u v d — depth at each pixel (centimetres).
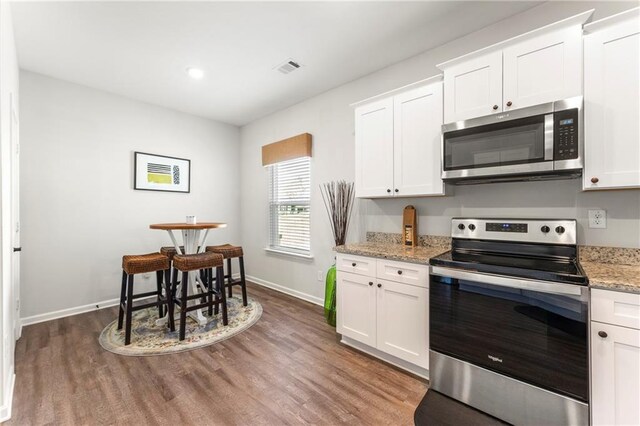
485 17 206
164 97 350
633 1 169
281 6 193
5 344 164
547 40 161
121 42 235
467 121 186
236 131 467
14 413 160
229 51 249
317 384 189
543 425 143
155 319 297
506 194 205
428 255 199
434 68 246
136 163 355
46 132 292
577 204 179
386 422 156
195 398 175
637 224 161
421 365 190
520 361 149
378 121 242
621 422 125
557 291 137
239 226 472
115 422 155
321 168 339
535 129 161
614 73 144
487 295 160
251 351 232
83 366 208
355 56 257
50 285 295
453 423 155
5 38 168
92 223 323
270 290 402
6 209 171
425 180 214
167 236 383
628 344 123
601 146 147
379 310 213
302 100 359
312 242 351
